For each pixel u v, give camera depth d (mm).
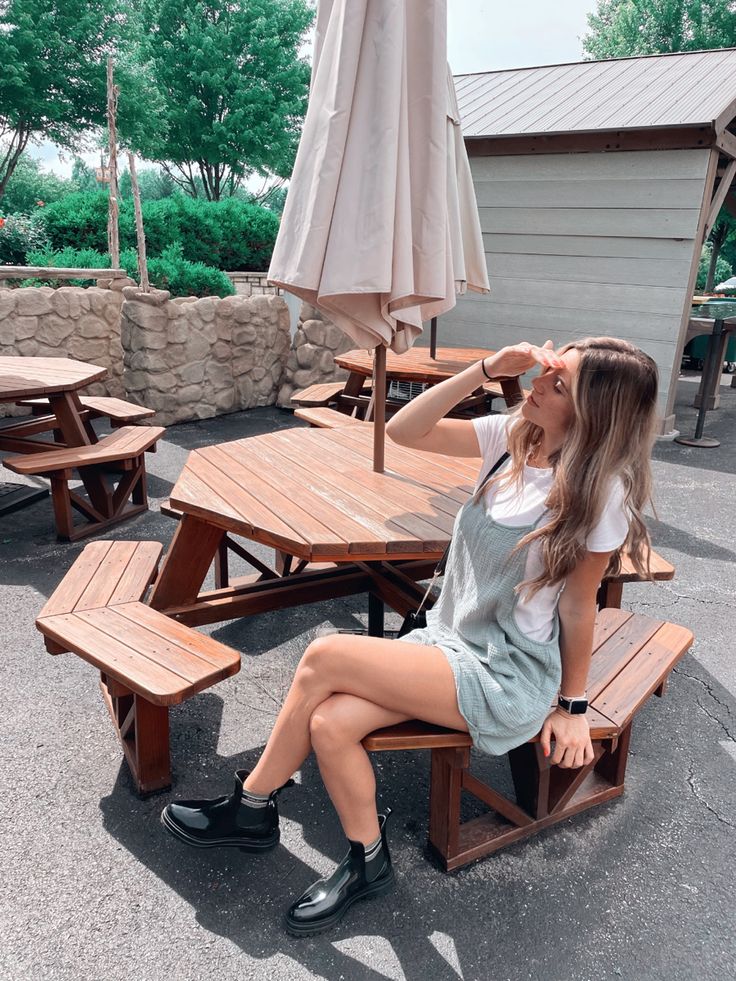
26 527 4848
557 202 7742
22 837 2221
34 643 3375
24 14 23562
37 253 10914
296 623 3684
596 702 2178
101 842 2217
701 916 2020
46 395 4727
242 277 14742
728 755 2756
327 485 2764
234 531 2359
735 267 33156
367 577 3250
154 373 7164
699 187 6953
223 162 35500
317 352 8039
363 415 5996
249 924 1947
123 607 2592
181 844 2221
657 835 2326
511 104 8375
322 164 2391
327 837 2283
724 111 6781
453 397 2131
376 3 2324
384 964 1841
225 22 34344
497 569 1844
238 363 8008
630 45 35969
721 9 33125
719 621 3846
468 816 2414
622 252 7523
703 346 12648
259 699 3027
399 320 2701
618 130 6961
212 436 7113
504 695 1827
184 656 2250
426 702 1835
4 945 1854
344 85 2354
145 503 5238
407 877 2129
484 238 8266
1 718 2807
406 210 2422
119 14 26156
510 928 1963
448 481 2883
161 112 31828
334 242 2400
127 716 2518
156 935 1903
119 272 7832
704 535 5094
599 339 1746
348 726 1824
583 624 1823
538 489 1848
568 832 2328
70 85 25578
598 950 1901
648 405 1672
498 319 8422
